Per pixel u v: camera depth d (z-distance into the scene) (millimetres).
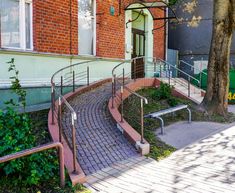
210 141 7727
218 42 10633
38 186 4895
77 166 5383
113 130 7699
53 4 10148
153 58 15656
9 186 4773
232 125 9586
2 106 8328
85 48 12172
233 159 6434
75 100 9898
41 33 9727
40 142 6438
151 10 16859
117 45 13852
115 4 13562
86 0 12109
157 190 4992
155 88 13266
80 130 7441
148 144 6727
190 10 18984
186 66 20641
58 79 10500
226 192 4891
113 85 9102
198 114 10477
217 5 10500
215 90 10742
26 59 9250
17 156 4098
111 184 5223
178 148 7238
